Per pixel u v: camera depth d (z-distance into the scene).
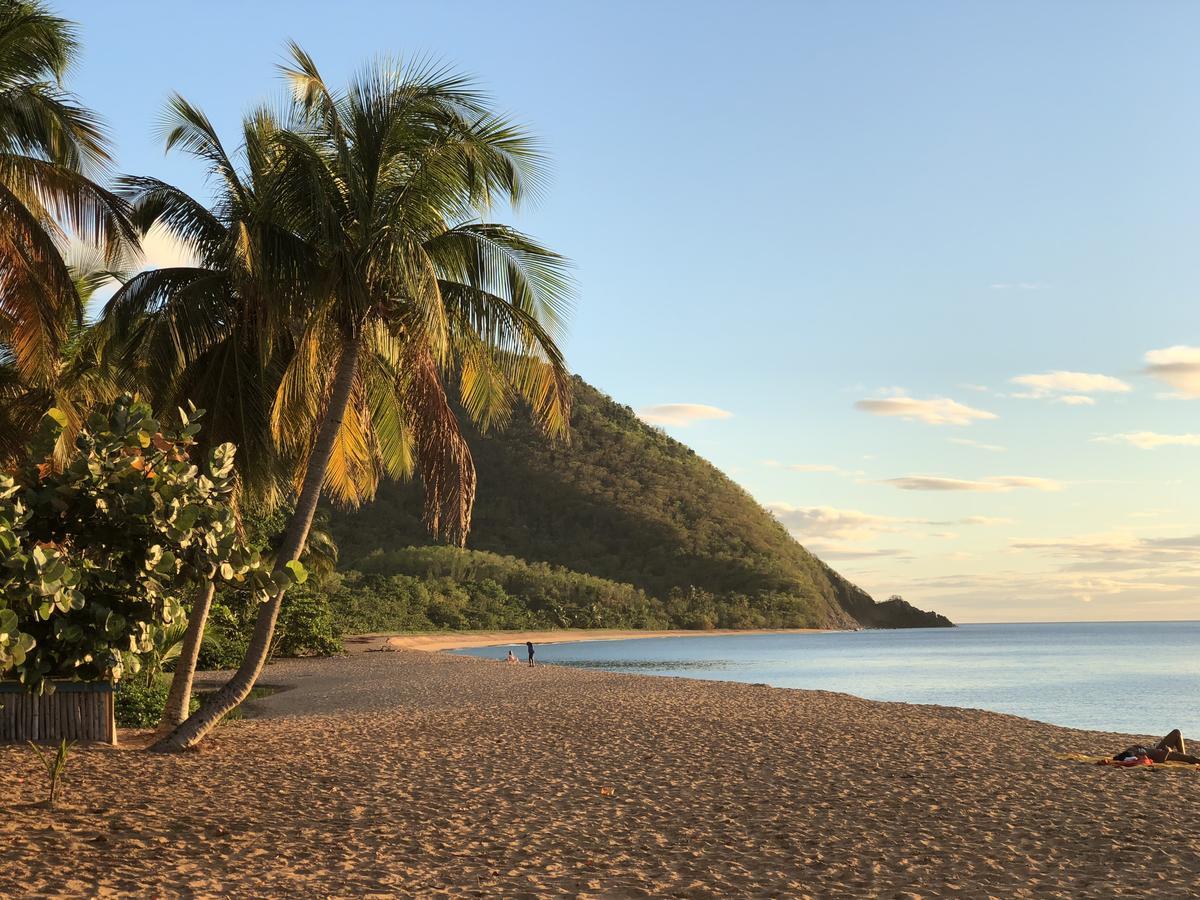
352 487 17.48
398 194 14.34
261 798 10.43
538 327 15.07
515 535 192.00
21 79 12.98
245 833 8.58
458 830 8.92
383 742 15.67
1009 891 6.82
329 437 14.52
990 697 42.09
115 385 16.59
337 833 8.70
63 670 6.91
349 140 14.66
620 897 6.66
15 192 12.84
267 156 15.31
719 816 9.64
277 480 17.05
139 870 7.07
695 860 7.80
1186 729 29.55
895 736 16.30
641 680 32.78
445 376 14.98
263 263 13.33
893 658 88.75
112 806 9.60
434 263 15.00
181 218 15.31
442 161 14.02
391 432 17.42
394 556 148.25
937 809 9.99
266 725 18.72
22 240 12.17
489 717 19.73
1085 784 11.55
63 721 14.34
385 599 116.69
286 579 7.61
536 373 15.33
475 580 148.88
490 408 16.08
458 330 15.41
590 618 160.00
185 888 6.63
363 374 16.44
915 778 11.96
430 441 15.54
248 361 15.55
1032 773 12.39
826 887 6.95
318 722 19.42
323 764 13.11
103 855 7.48
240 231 12.55
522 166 14.62
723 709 20.95
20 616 6.43
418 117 14.38
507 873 7.32
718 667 72.19
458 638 110.62
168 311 14.29
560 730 17.17
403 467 17.72
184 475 7.01
